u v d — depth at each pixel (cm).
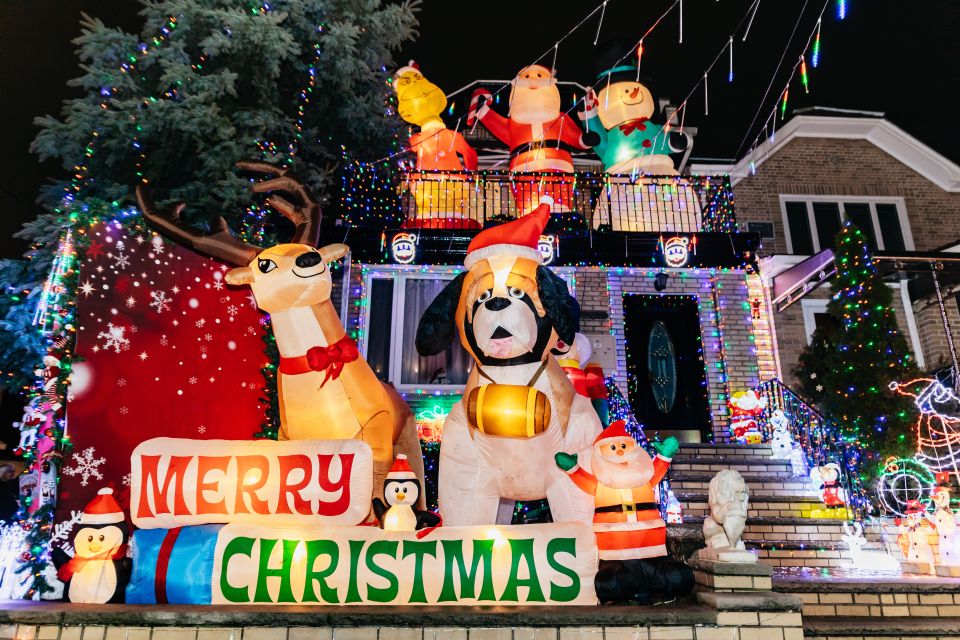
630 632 349
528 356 454
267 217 864
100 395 482
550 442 446
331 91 1012
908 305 1259
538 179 1058
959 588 522
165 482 404
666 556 394
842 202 1370
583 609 361
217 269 600
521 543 383
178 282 561
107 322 496
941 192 1392
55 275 481
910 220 1370
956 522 628
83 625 350
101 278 498
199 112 795
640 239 1010
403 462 414
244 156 837
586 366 635
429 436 892
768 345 1020
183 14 852
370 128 1030
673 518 696
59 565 419
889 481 898
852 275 1030
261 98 902
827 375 1029
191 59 894
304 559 379
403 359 937
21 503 443
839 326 1148
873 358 983
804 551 687
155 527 404
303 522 399
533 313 455
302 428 471
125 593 384
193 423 559
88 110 793
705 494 769
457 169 1080
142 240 534
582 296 1016
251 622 347
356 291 947
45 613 352
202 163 841
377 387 490
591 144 1166
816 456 831
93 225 501
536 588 375
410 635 345
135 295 521
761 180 1365
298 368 471
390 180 1034
